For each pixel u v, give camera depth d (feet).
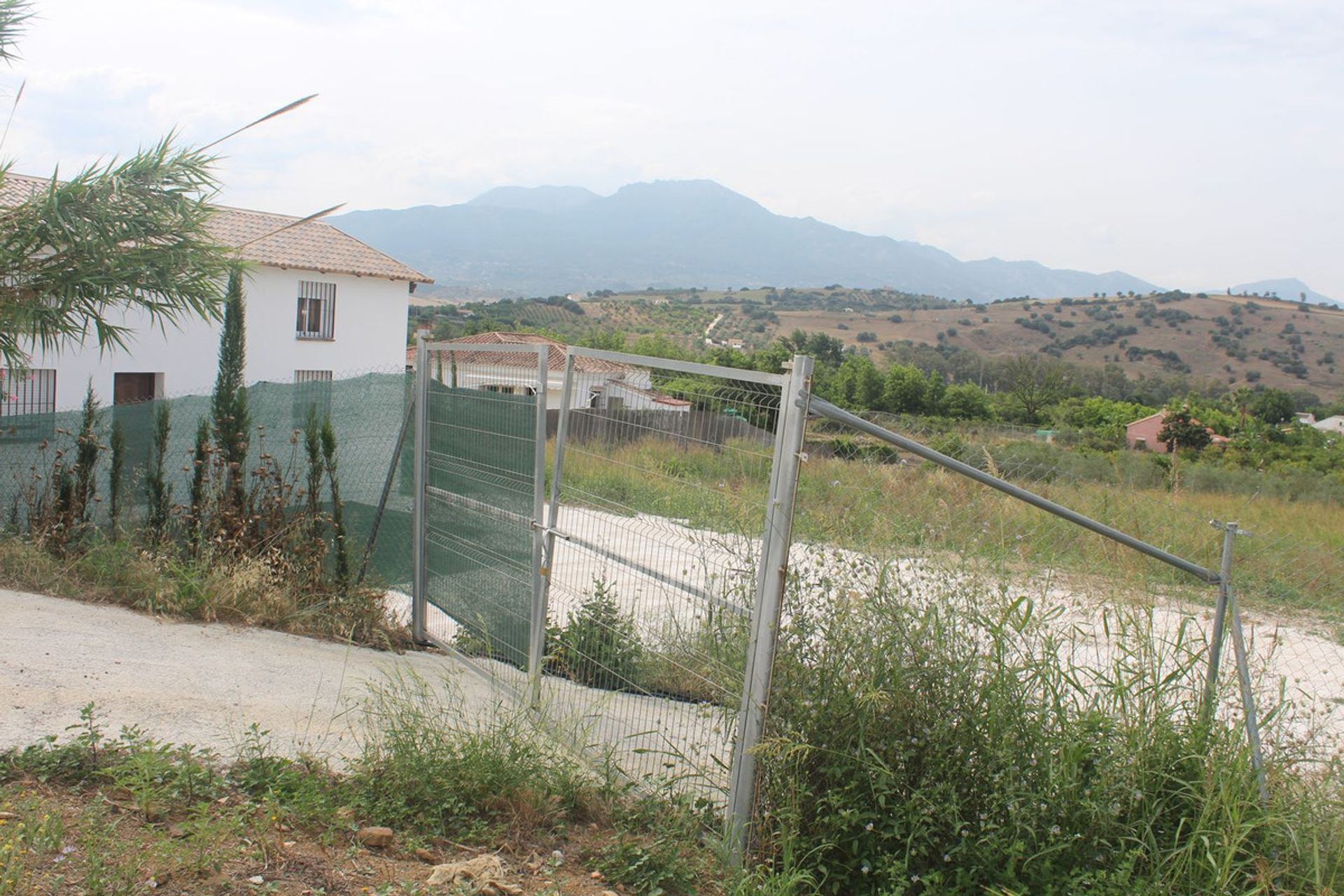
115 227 31.14
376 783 13.65
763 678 12.87
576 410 18.11
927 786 12.73
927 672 13.17
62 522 27.89
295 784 13.20
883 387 182.19
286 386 33.68
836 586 13.83
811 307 549.54
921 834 12.29
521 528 20.16
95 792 12.40
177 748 14.64
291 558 26.86
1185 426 122.62
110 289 32.14
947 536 15.06
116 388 79.00
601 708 16.49
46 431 33.14
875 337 414.41
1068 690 13.67
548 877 12.00
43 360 67.00
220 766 13.88
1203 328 415.64
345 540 27.37
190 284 31.76
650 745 15.67
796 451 12.64
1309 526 29.37
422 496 24.93
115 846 10.59
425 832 12.69
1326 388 347.77
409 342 119.85
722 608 14.07
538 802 13.70
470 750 14.21
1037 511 16.74
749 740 12.96
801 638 13.53
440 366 24.23
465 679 21.34
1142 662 14.03
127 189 31.40
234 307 32.12
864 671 13.29
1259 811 12.38
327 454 27.78
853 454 15.42
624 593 16.51
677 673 15.11
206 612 23.66
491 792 13.88
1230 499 33.35
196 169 31.96
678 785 14.66
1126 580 15.29
